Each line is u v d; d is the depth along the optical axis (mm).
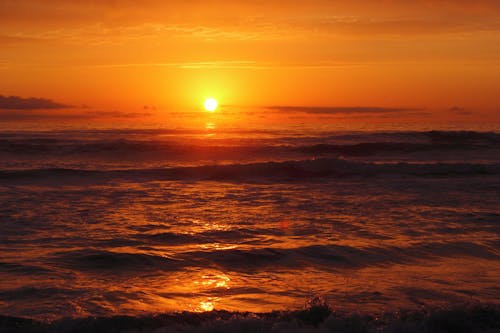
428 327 6188
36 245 11078
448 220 14219
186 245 11297
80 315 7148
